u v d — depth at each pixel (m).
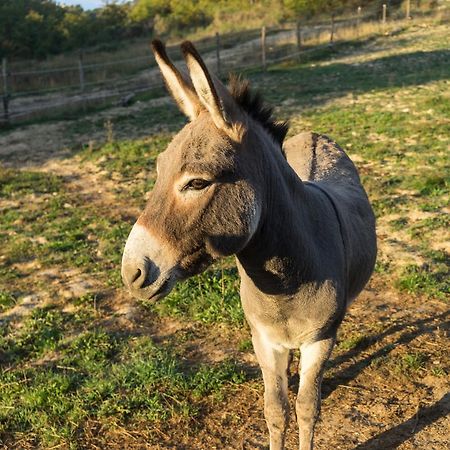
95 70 23.39
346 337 4.52
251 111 2.61
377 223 6.74
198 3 43.41
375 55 19.95
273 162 2.55
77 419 3.75
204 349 4.52
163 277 2.25
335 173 4.09
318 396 2.97
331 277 2.79
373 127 11.22
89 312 5.22
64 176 9.93
